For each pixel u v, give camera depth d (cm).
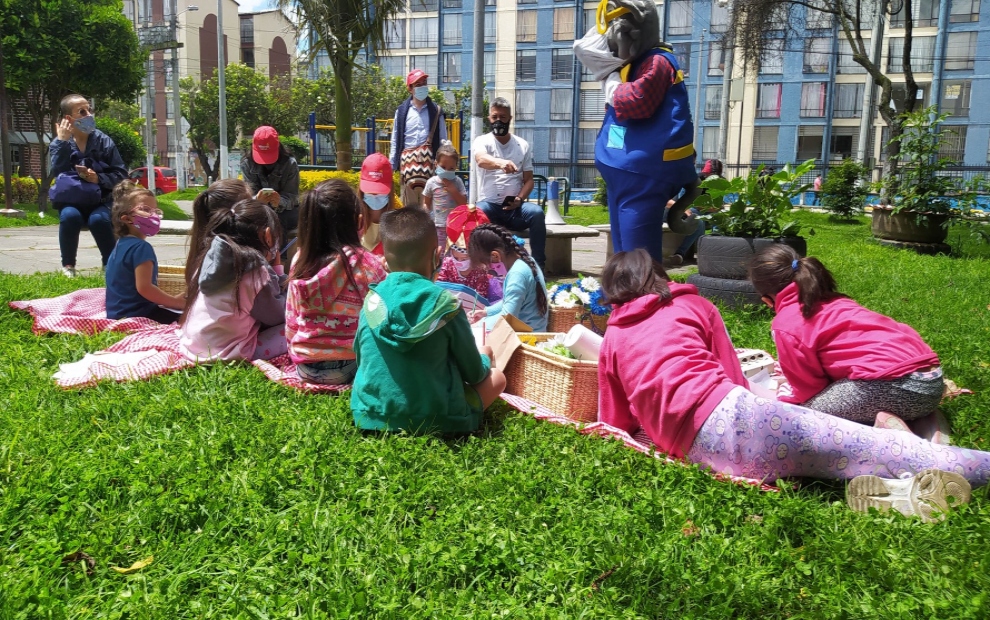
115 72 2366
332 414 377
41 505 280
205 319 453
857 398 364
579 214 2117
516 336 434
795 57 4112
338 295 420
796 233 712
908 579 252
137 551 260
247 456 326
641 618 229
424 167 945
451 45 4741
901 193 1284
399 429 360
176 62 4172
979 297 800
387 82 4497
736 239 687
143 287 536
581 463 336
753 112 4256
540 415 390
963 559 262
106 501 285
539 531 274
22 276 733
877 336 368
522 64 4638
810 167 697
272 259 502
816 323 378
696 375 340
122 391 407
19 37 2128
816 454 320
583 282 539
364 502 289
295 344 425
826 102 4109
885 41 3991
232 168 4825
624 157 592
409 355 357
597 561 256
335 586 237
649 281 372
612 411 378
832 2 2289
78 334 514
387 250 375
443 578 247
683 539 270
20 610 224
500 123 842
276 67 6500
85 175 735
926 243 1270
